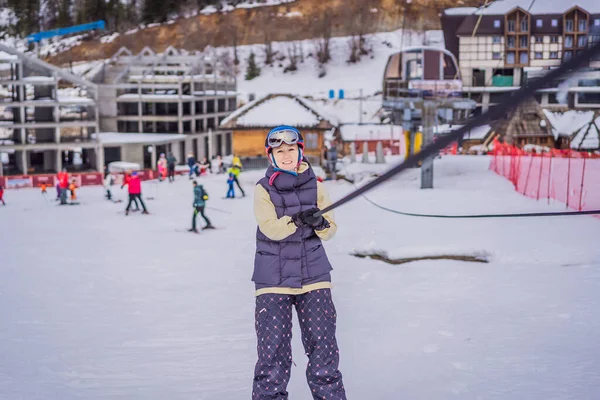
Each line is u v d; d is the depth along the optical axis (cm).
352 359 609
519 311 813
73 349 695
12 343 729
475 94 4347
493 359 590
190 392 514
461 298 918
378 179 271
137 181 2788
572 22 4122
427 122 2805
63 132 6506
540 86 161
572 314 775
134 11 12294
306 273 397
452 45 4309
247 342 704
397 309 857
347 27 10994
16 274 1341
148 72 7044
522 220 1606
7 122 6103
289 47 10738
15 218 2728
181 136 6700
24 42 11750
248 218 2547
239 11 11775
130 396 509
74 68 10756
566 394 480
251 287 1142
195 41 11488
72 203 3347
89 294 1102
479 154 4062
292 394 499
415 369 564
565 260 1167
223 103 7656
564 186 2145
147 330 796
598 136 4231
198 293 1095
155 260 1558
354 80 9994
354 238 1528
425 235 1458
